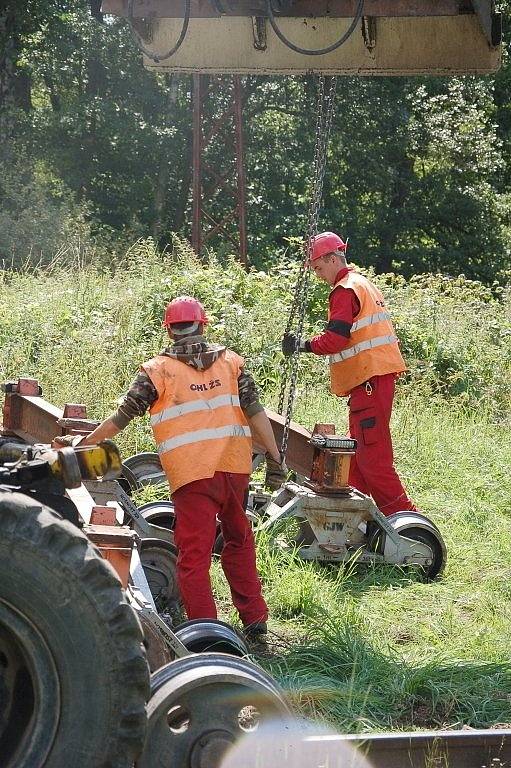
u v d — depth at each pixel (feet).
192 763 11.80
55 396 31.99
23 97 103.24
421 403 39.29
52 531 9.97
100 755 10.07
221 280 44.73
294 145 104.99
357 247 108.17
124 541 13.55
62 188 93.35
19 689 10.52
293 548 23.25
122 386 34.22
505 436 37.76
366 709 16.29
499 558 25.03
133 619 10.18
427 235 113.60
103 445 12.01
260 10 22.11
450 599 22.17
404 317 47.80
